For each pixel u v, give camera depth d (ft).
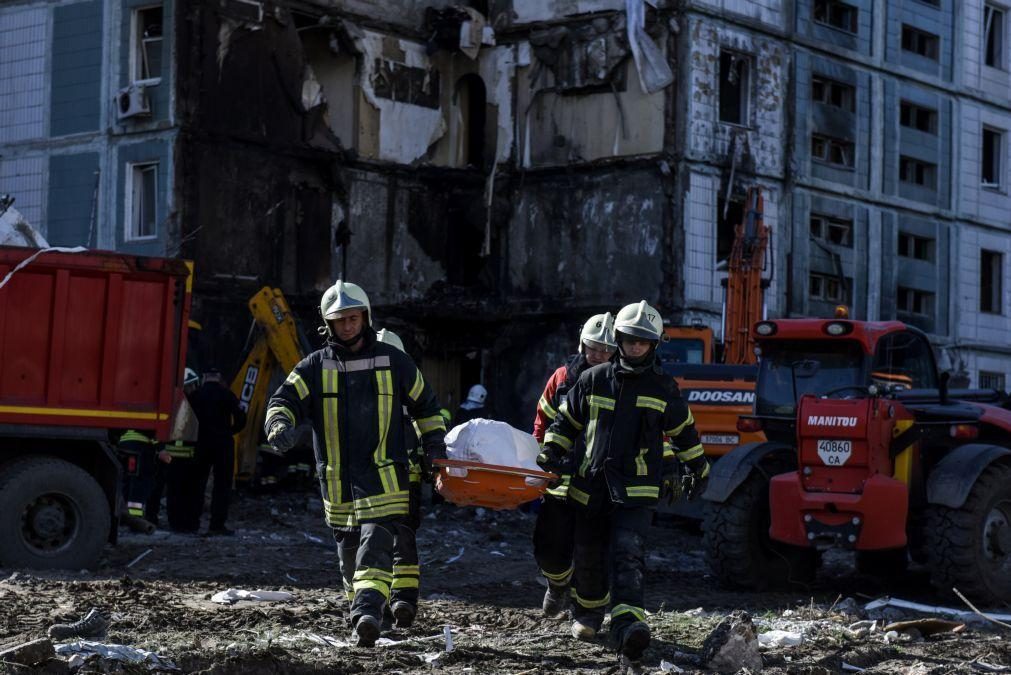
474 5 129.90
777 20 127.54
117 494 48.80
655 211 118.83
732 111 125.18
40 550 46.68
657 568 56.34
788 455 48.85
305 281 116.88
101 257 48.65
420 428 30.19
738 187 122.72
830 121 133.18
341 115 122.31
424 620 36.52
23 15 115.44
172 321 49.93
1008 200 155.33
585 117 123.24
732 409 72.79
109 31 111.24
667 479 31.19
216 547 55.77
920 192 144.05
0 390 47.14
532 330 124.67
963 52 150.00
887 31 140.26
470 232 129.49
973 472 44.70
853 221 135.64
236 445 84.58
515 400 124.98
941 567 44.88
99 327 48.78
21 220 60.44
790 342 50.80
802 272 129.18
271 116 114.32
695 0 119.55
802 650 33.53
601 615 33.50
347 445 29.27
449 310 123.03
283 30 115.34
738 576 47.62
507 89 127.13
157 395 49.60
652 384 30.60
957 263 148.46
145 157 108.88
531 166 125.70
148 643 29.91
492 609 39.65
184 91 108.06
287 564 51.65
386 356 29.63
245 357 87.66
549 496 32.89
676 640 34.60
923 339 51.93
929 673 30.32
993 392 53.06
